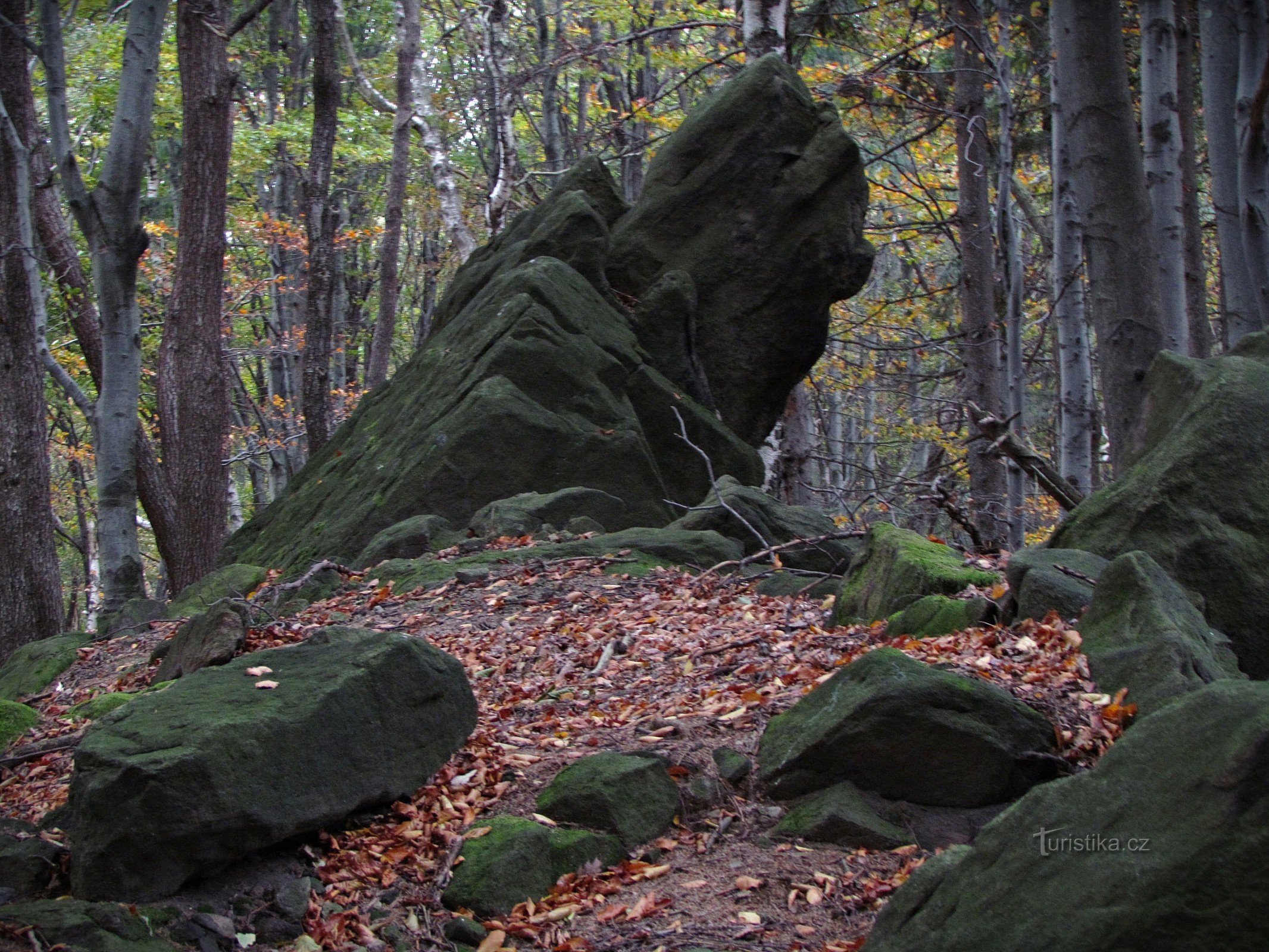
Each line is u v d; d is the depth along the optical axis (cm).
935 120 1881
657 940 358
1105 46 827
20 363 1320
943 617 570
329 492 1318
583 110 2686
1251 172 927
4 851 403
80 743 421
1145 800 256
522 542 1008
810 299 1473
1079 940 246
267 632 764
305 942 374
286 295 3164
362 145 2762
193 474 1517
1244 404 570
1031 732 421
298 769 412
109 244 1366
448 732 490
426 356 1373
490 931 380
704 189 1465
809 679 545
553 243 1415
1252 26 915
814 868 390
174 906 375
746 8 1580
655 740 502
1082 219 854
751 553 1013
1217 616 533
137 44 1330
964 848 302
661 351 1392
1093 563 545
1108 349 842
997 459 1616
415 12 1938
